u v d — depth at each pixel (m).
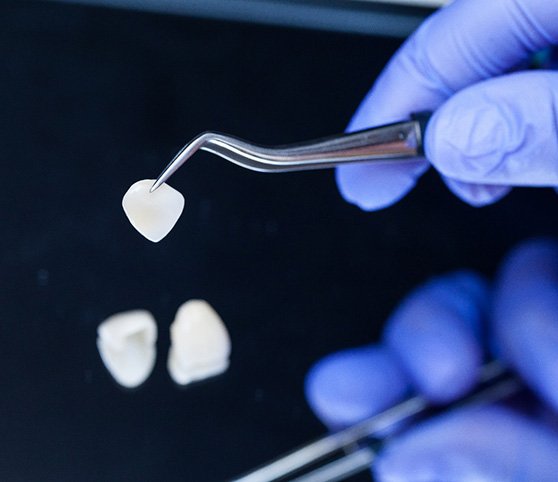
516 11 0.15
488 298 0.19
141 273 0.18
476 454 0.18
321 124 0.20
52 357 0.18
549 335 0.18
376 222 0.19
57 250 0.18
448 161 0.15
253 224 0.19
